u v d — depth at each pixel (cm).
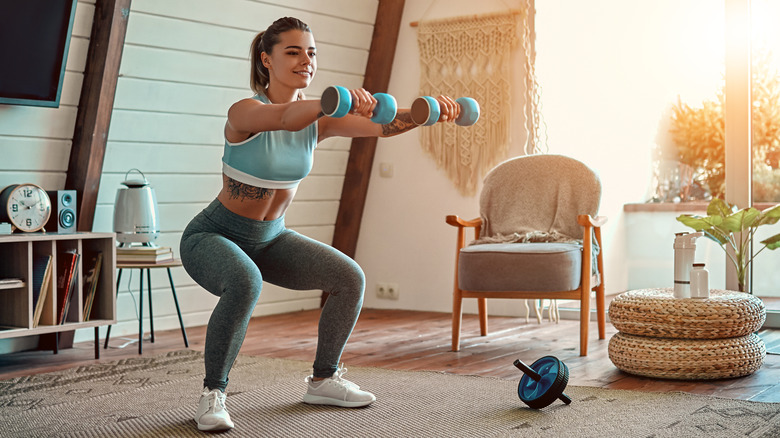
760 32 405
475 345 371
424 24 481
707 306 283
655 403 248
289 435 221
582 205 374
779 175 403
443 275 490
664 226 453
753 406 240
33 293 341
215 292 233
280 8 434
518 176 392
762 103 406
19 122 355
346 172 516
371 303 519
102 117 369
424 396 265
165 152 414
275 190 232
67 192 358
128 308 421
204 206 446
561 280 332
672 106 445
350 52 487
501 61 458
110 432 228
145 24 379
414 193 498
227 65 422
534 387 249
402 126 228
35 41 343
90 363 340
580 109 462
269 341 391
